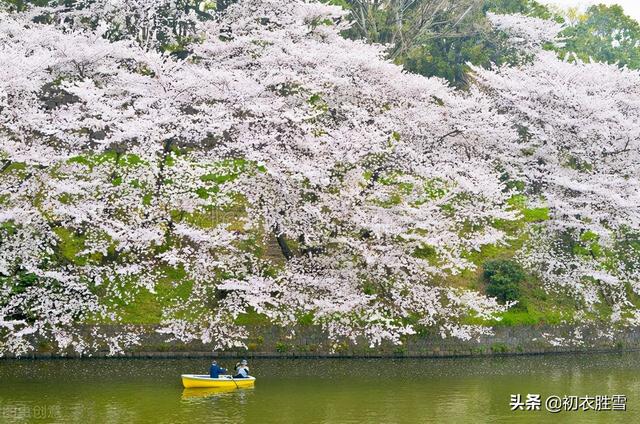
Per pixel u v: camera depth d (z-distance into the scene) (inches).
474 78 1641.2
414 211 1093.1
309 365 1068.5
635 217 1283.2
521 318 1243.2
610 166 1365.7
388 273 1130.0
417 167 1146.7
